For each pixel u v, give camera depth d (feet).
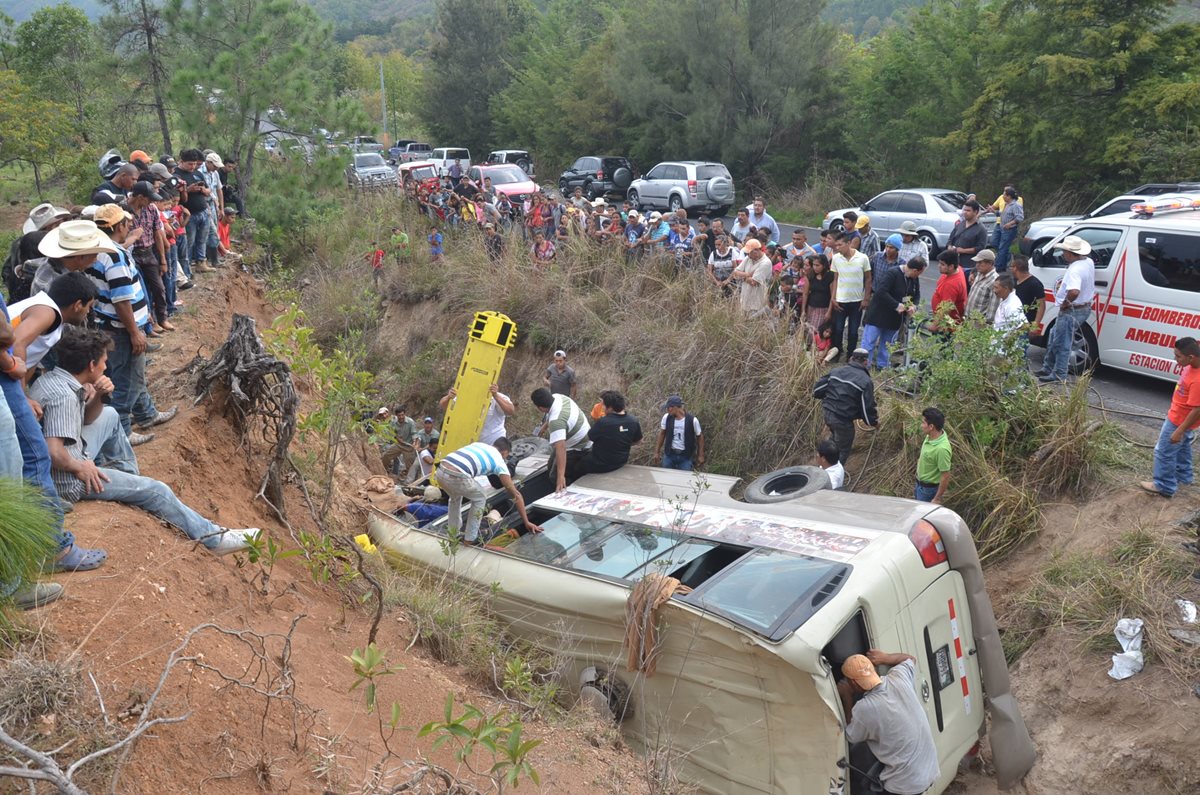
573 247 45.60
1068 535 23.48
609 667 17.88
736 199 97.09
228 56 57.11
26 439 12.00
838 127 93.91
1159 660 18.88
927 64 80.74
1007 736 18.34
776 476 22.53
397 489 25.77
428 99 155.02
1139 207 31.53
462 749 10.15
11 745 7.42
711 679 16.26
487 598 19.88
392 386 46.85
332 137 62.34
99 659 10.34
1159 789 17.44
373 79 217.36
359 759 11.46
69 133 83.97
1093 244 32.32
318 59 63.00
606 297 42.14
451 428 31.89
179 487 16.70
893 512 18.70
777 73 93.66
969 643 18.33
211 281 36.01
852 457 28.81
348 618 16.22
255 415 19.86
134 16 65.46
